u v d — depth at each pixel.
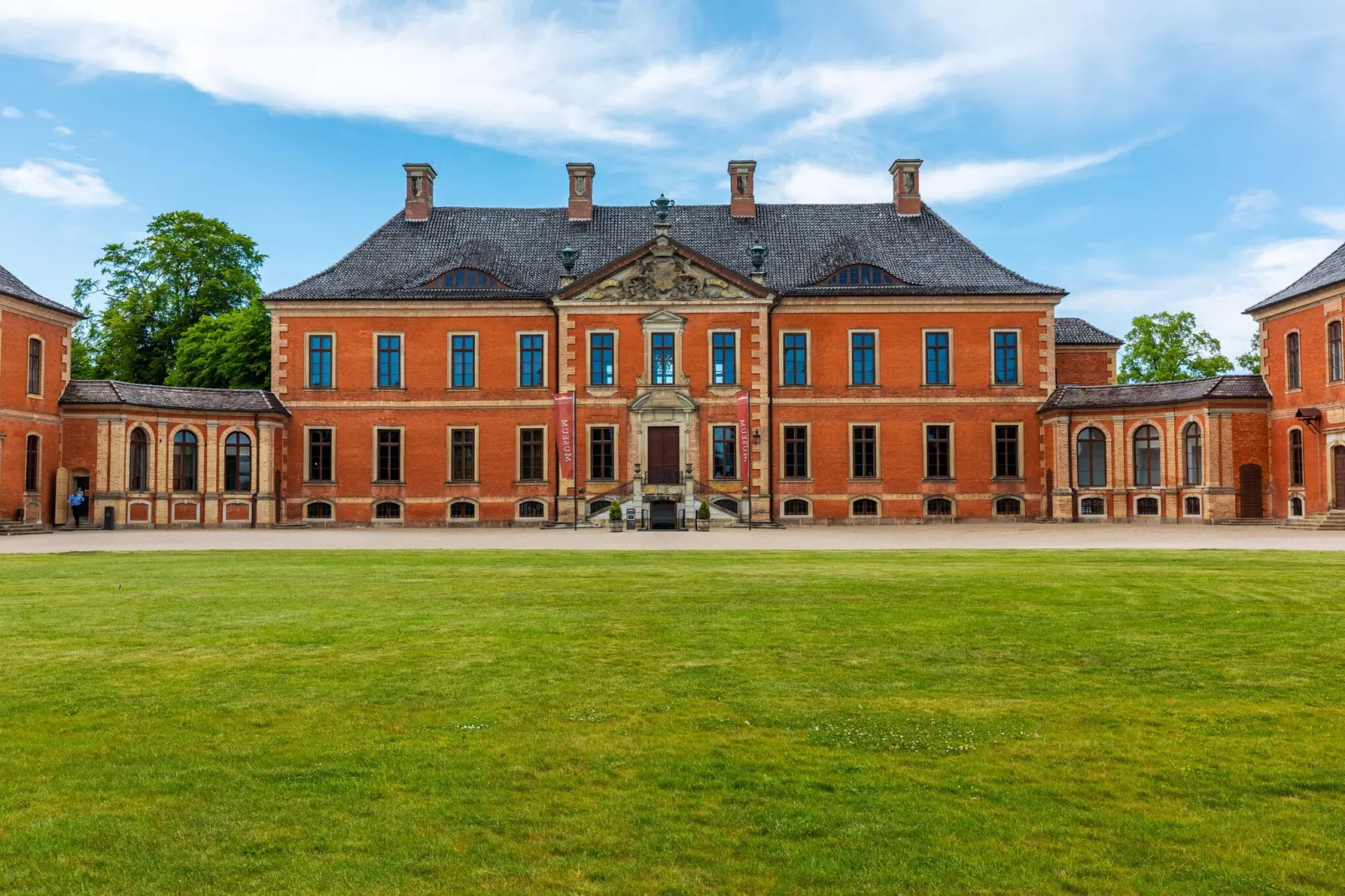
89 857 6.61
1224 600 16.61
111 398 45.56
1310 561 23.48
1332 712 9.80
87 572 22.02
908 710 9.86
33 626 14.21
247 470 49.00
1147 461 47.59
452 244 53.41
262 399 49.66
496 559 25.56
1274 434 44.75
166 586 19.08
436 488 50.53
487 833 6.99
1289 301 43.19
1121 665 11.73
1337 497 40.75
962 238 53.53
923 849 6.75
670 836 6.95
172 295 64.62
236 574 21.61
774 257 52.81
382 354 50.97
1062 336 55.50
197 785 7.84
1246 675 11.26
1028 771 8.19
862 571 21.67
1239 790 7.79
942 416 50.66
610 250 53.16
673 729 9.24
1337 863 6.55
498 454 50.59
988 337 50.75
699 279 50.16
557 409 47.19
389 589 18.64
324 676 11.15
